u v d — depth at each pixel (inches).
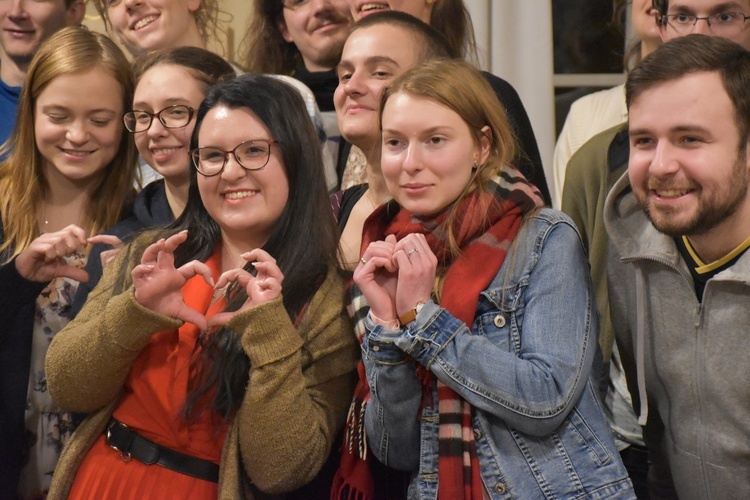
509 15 135.0
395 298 72.4
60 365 78.4
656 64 70.7
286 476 75.0
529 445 70.3
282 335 73.9
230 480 75.1
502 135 76.2
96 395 78.2
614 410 96.8
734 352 72.4
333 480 79.8
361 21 92.0
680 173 69.2
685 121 68.4
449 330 69.7
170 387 78.0
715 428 74.5
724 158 68.6
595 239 95.7
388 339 70.7
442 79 74.6
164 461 77.1
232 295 80.2
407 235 74.6
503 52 135.4
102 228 100.7
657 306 78.1
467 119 74.1
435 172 73.6
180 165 95.3
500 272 73.0
